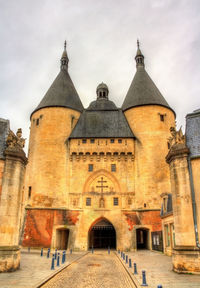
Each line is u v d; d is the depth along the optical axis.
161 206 31.59
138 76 43.88
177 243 14.70
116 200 35.31
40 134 38.41
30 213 33.44
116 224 33.53
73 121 40.28
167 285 11.13
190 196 14.88
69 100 41.19
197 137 15.88
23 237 31.81
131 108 40.03
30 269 15.20
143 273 11.28
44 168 36.34
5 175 15.26
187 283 11.52
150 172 35.62
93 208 34.78
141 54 46.72
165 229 27.03
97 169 36.78
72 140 38.12
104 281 12.45
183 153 15.63
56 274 14.00
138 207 34.75
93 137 37.88
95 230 39.62
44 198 35.00
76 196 35.62
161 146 36.91
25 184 37.38
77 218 33.78
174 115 41.69
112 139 38.06
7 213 14.67
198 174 15.09
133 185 35.97
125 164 36.97
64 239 34.91
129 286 11.41
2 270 13.82
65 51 48.44
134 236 31.98
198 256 13.80
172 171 15.94
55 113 39.19
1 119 17.19
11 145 15.95
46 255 24.11
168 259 21.50
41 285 11.22
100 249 34.66
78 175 36.59
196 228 14.25
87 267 16.98
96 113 41.81
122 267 17.11
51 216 33.28
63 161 37.25
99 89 47.38
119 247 31.94
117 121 40.34
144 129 37.91
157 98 39.84
